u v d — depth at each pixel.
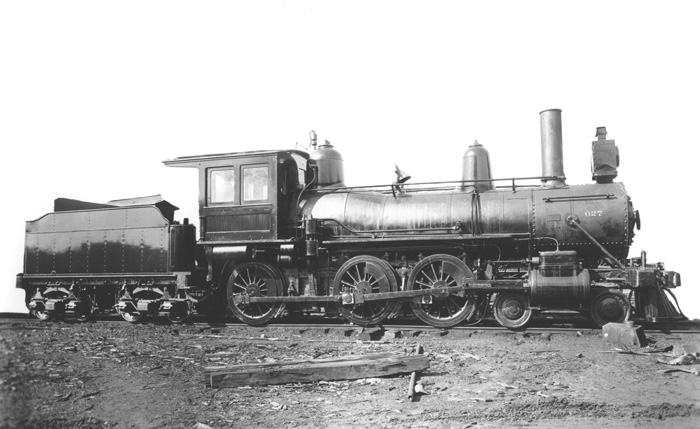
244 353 8.96
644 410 5.68
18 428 4.99
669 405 5.78
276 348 9.39
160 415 5.81
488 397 6.24
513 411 5.72
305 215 11.98
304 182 12.84
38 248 13.53
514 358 8.34
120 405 6.11
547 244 11.03
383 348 9.24
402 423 5.45
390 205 11.74
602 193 10.90
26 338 9.16
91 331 11.10
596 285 10.30
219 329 11.37
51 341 9.38
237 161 12.03
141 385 6.93
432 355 8.55
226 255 11.79
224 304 12.53
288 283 11.95
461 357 8.45
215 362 8.28
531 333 10.13
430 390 6.60
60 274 13.26
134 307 12.59
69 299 13.12
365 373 7.21
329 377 7.13
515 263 11.23
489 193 11.48
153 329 11.48
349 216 11.78
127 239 12.74
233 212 11.96
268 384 6.96
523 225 11.02
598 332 10.06
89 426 5.35
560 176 11.52
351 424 5.47
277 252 11.98
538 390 6.49
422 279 11.35
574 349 8.97
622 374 7.22
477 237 10.95
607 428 5.22
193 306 12.41
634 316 10.84
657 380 6.90
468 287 10.69
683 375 7.16
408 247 11.36
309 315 12.92
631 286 10.28
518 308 10.62
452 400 6.16
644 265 10.42
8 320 12.71
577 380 6.95
